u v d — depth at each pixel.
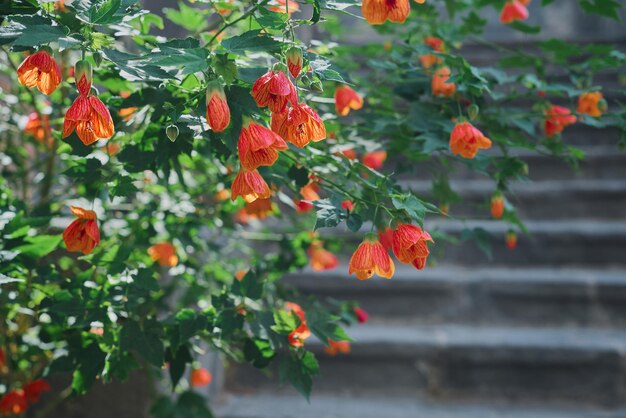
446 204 2.14
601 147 4.32
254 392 2.95
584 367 2.81
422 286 3.23
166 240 2.10
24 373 2.14
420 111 1.81
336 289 3.22
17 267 1.59
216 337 1.68
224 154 1.47
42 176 2.39
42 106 2.12
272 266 2.30
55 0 1.26
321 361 2.92
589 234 3.51
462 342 2.86
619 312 3.18
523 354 2.81
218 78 1.21
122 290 1.60
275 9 1.39
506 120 1.89
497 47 2.22
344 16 4.37
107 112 1.22
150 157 1.53
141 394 2.35
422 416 2.63
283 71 1.19
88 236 1.48
